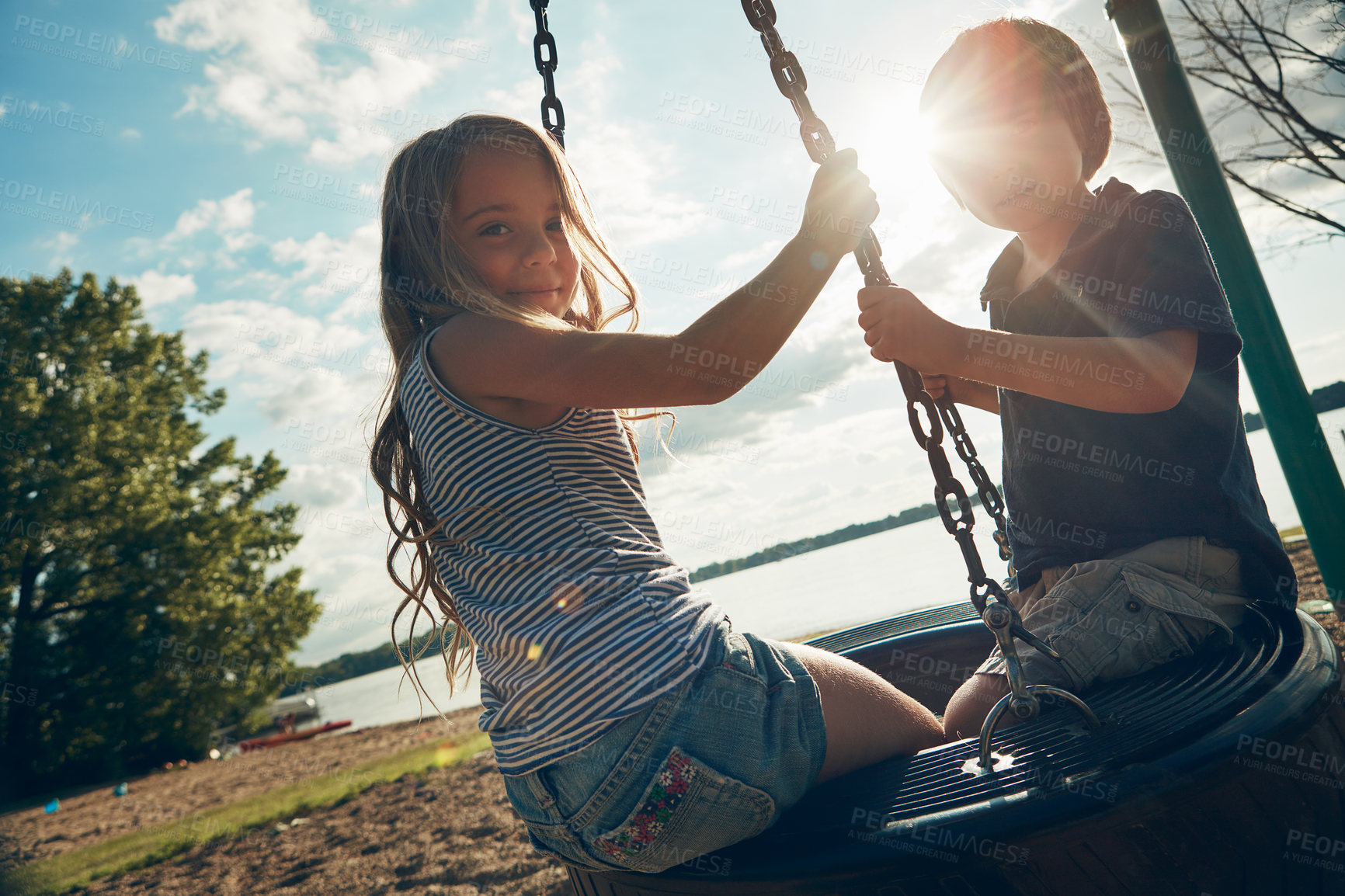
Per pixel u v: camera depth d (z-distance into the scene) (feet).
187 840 14.14
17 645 47.21
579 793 3.11
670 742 3.01
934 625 6.39
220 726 55.21
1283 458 7.64
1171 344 3.71
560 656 3.14
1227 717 3.03
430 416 3.57
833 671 3.68
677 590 3.42
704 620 3.35
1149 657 3.92
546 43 5.13
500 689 3.42
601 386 3.28
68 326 50.88
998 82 4.44
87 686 48.32
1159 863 2.67
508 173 3.97
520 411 3.54
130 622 48.73
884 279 3.80
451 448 3.48
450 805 12.74
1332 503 7.40
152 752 51.90
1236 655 3.74
